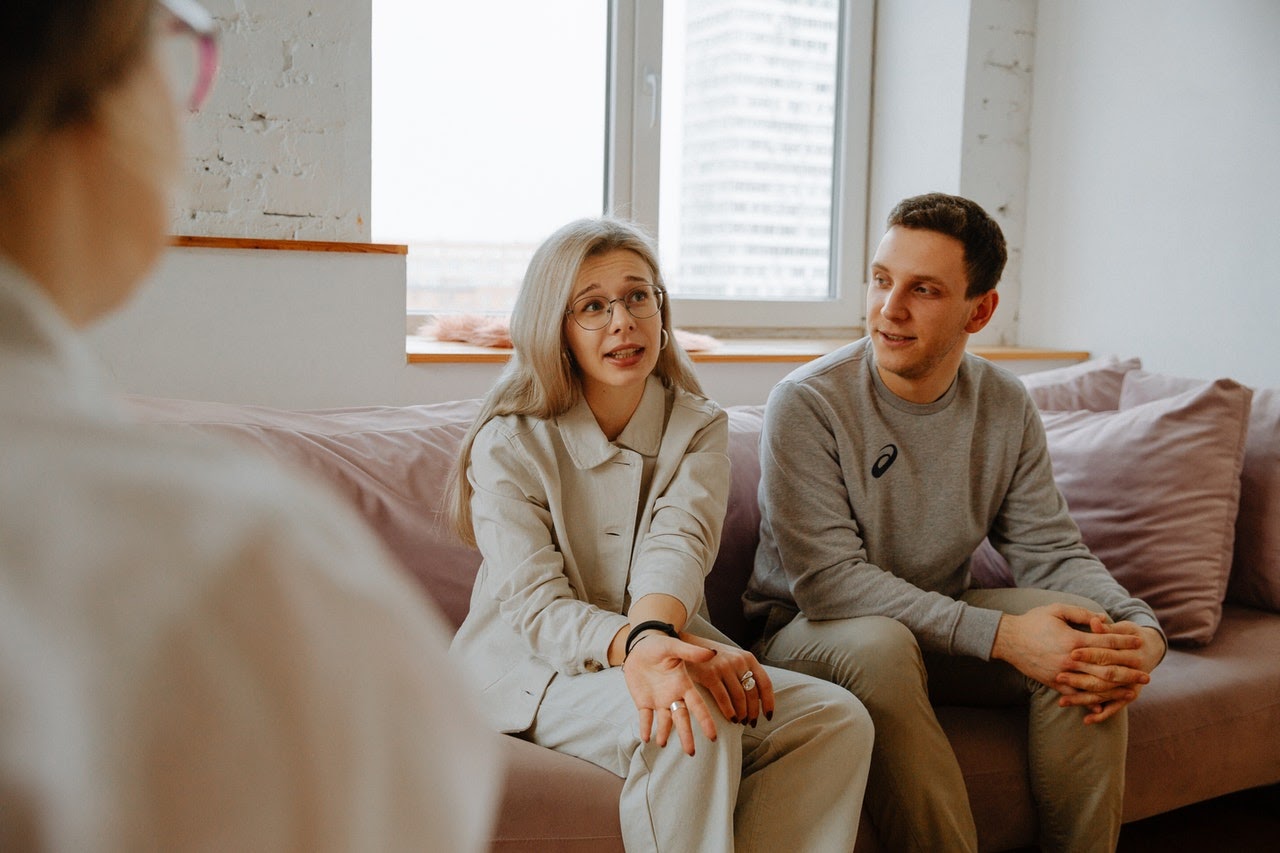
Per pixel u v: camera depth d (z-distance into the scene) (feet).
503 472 4.89
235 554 0.95
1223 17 8.80
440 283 9.01
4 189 1.05
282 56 6.75
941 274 5.26
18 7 1.01
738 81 10.24
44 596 0.88
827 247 10.98
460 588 5.42
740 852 4.30
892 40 10.69
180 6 1.19
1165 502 6.47
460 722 1.13
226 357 6.66
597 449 5.04
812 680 4.62
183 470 0.99
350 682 1.00
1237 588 6.77
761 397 8.63
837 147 10.88
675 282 10.14
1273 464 6.73
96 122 1.09
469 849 1.11
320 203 6.95
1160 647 5.27
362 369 7.05
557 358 4.98
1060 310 10.39
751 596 5.92
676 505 5.02
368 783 1.00
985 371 5.84
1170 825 6.39
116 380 6.41
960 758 5.03
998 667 5.27
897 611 5.15
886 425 5.57
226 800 0.91
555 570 4.78
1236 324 8.82
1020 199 10.64
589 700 4.52
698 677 4.27
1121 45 9.66
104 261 1.14
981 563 6.63
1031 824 5.13
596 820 4.20
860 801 4.37
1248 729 5.76
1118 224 9.77
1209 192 8.98
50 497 0.91
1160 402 6.81
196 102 1.24
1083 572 5.65
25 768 0.85
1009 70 10.34
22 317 0.98
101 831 0.86
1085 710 4.90
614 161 9.51
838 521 5.41
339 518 1.11
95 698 0.87
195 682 0.91
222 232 6.73
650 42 9.52
